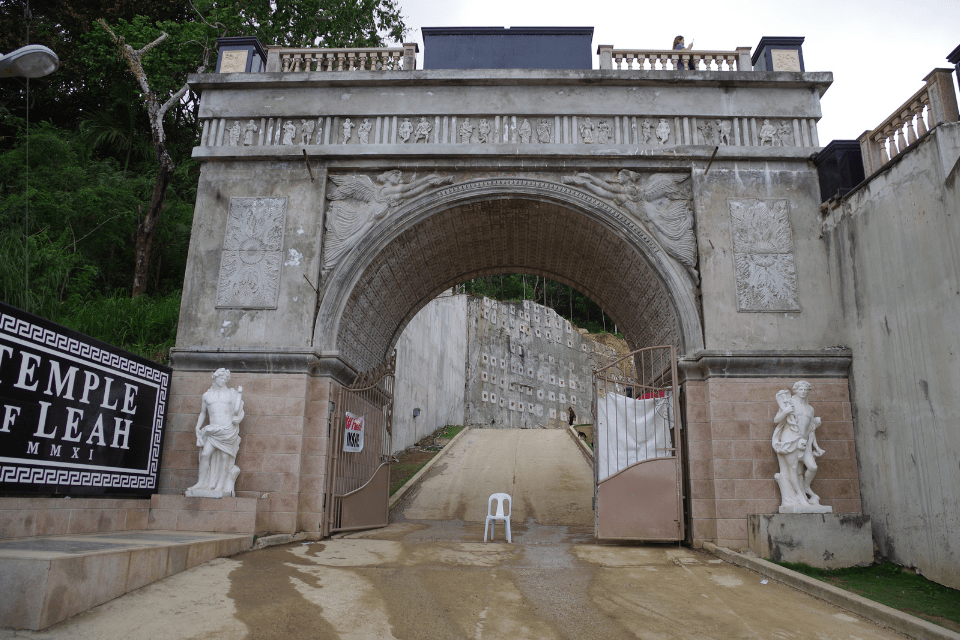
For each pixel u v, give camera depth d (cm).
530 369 4059
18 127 2106
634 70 1224
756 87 1232
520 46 1296
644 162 1202
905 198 948
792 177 1184
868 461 1014
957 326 840
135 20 2152
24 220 1688
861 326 1045
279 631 581
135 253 2011
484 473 1977
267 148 1209
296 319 1138
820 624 669
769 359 1079
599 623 641
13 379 739
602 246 1275
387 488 1359
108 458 918
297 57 1311
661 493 1077
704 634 623
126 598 633
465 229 1323
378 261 1216
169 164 1897
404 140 1225
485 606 679
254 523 962
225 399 1027
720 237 1154
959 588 812
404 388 2525
